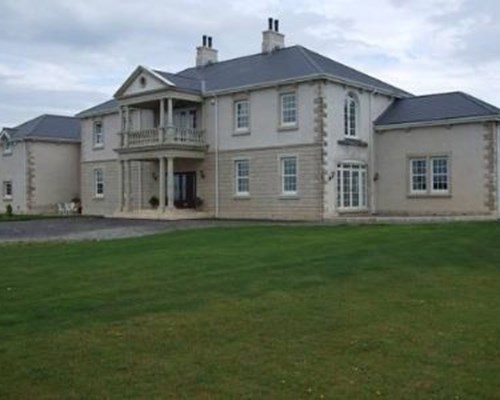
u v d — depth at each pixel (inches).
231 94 1341.0
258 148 1301.7
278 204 1268.5
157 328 338.0
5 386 252.5
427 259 572.4
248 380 259.0
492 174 1154.0
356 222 1053.2
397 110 1333.7
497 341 317.1
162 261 579.5
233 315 365.7
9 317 362.9
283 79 1242.0
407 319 361.4
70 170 1919.3
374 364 280.4
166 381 257.8
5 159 1935.3
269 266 536.7
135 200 1549.0
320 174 1203.9
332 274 496.7
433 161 1234.6
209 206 1389.0
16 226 1200.2
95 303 399.2
